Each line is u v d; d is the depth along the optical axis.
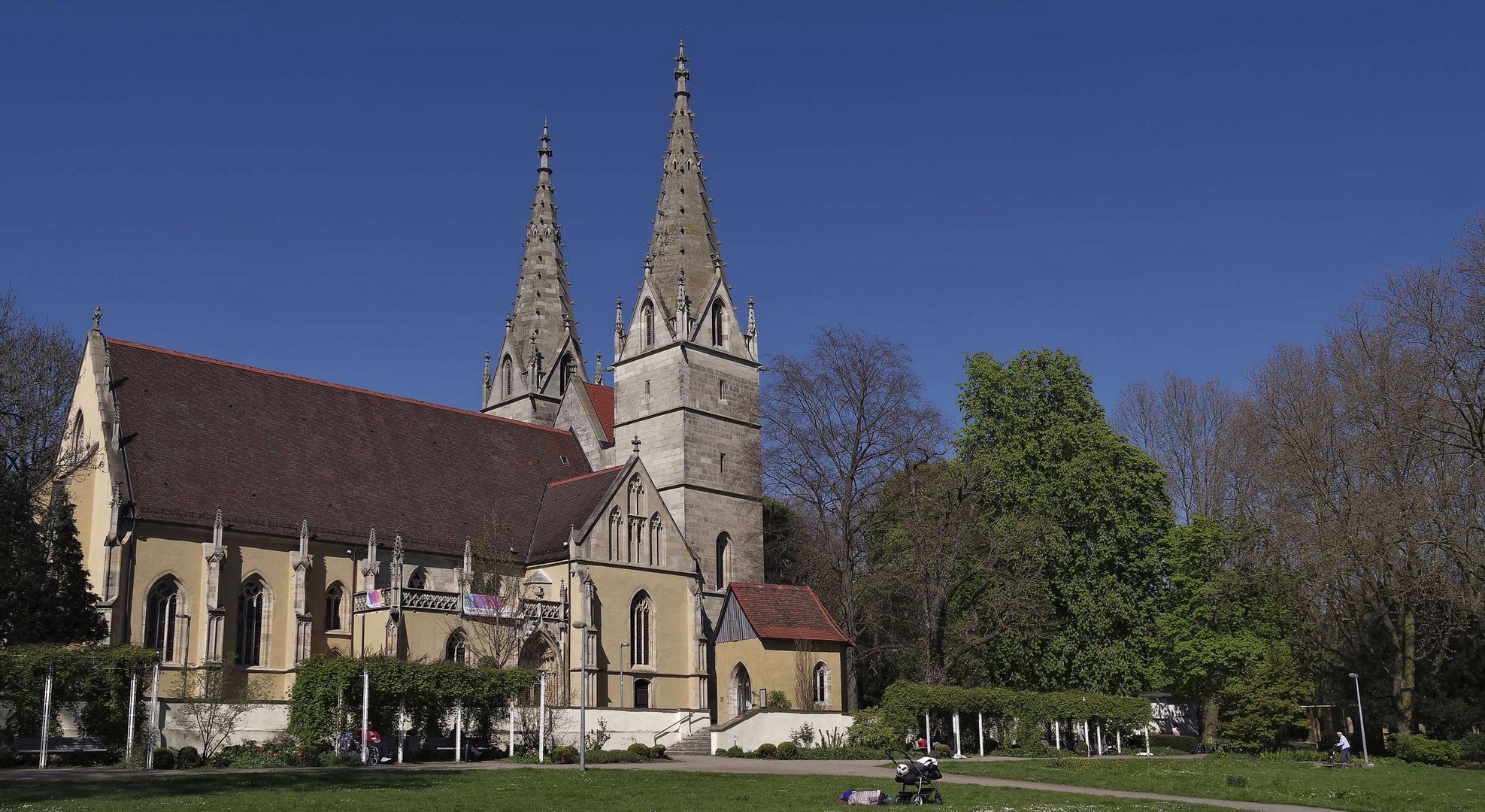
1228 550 89.44
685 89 101.81
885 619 96.00
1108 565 90.25
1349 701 79.62
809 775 53.50
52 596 62.06
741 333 98.88
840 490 92.31
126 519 66.88
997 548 86.31
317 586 74.19
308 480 77.75
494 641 73.50
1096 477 89.69
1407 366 72.81
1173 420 112.69
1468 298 70.25
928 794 42.44
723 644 86.19
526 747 63.16
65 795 38.47
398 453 85.25
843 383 93.31
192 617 68.81
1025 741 78.25
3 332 80.31
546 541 84.38
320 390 85.19
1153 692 119.44
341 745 56.72
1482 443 70.25
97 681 53.41
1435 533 72.00
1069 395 93.31
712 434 94.44
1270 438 88.25
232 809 35.72
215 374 79.62
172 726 55.06
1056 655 88.88
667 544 85.38
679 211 98.44
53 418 85.06
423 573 79.31
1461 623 73.56
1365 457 73.38
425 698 59.56
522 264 118.12
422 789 42.09
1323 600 82.81
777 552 105.06
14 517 63.34
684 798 41.69
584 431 100.31
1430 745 69.94
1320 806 44.88
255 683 70.31
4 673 51.69
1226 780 54.00
